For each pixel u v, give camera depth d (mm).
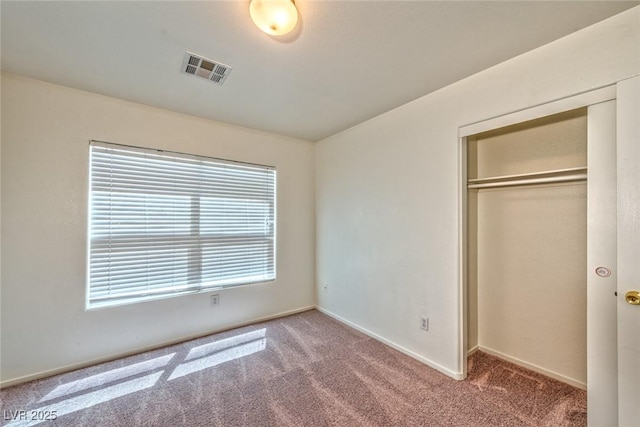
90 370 2189
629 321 1348
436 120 2207
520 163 2238
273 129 3191
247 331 2943
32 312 2064
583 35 1491
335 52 1720
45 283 2111
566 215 2010
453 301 2084
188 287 2771
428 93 2264
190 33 1551
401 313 2490
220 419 1662
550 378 2062
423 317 2299
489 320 2449
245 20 1444
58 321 2150
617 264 1381
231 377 2092
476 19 1431
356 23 1458
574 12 1377
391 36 1564
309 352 2479
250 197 3188
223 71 1952
